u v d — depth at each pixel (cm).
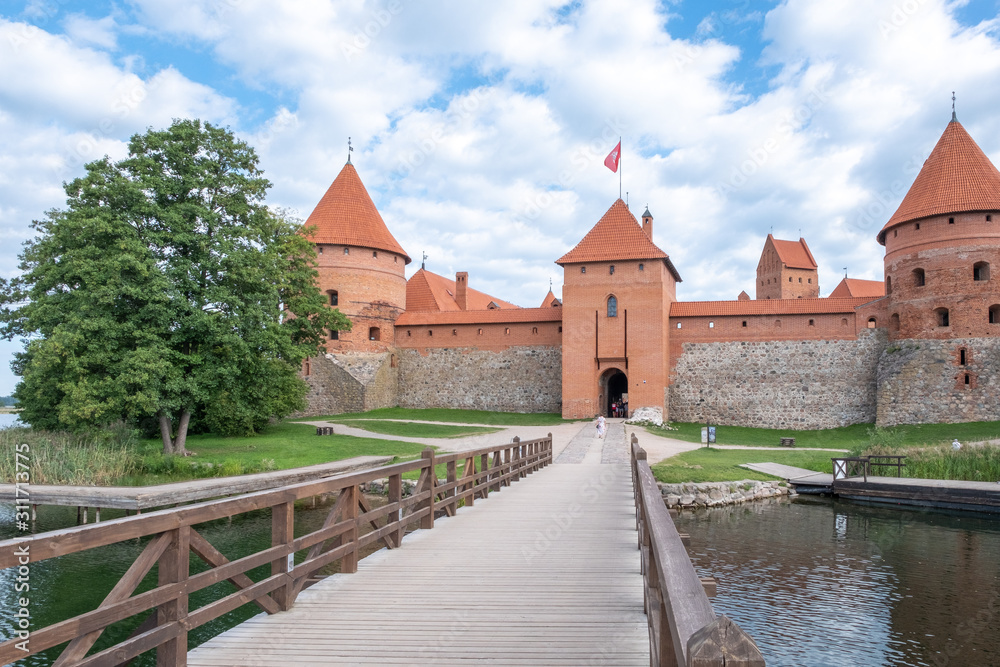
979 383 3622
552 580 770
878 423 3869
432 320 4994
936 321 3809
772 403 4259
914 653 1030
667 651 322
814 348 4225
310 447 2969
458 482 1251
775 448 3244
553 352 4716
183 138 2594
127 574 421
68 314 2345
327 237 4731
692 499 2169
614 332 4347
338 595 704
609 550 931
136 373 2308
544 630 599
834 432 3947
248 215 2747
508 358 4819
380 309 4881
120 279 2305
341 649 547
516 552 916
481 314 4922
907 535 1773
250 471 2339
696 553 1593
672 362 4497
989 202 3675
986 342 3647
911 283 3909
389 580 768
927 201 3878
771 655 1026
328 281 4709
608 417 4616
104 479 2095
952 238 3759
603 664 519
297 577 660
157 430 3269
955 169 3878
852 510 2123
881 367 3975
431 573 802
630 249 4378
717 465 2575
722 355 4403
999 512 2033
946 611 1200
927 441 3141
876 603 1242
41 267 2559
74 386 2291
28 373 2497
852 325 4159
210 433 3441
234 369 2594
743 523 1925
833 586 1341
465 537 1020
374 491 2294
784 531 1822
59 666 367
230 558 1423
